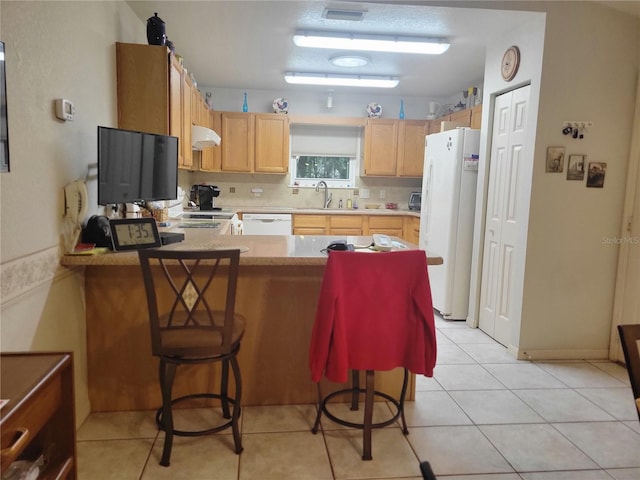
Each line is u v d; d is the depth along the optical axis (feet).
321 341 5.91
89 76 7.29
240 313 7.58
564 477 6.03
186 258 5.55
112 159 6.81
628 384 8.93
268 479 5.88
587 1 9.30
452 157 12.68
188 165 11.35
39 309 5.69
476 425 7.29
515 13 9.42
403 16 9.86
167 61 8.80
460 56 12.77
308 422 7.30
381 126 17.84
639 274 9.62
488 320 11.73
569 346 10.27
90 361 7.34
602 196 9.91
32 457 4.01
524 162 9.98
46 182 5.80
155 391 7.55
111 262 6.33
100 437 6.75
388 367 6.12
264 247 7.61
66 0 6.35
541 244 9.90
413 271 6.01
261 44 12.11
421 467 2.14
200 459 6.26
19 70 5.08
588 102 9.61
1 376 3.56
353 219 17.29
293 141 18.72
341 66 14.07
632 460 6.41
